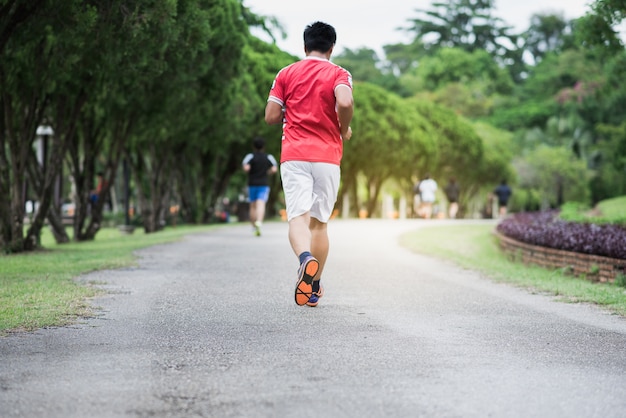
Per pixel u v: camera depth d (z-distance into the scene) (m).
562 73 90.62
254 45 34.47
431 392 4.60
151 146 26.30
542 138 80.75
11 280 10.10
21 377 4.90
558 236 13.41
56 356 5.53
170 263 12.68
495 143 67.25
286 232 22.23
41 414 4.12
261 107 32.38
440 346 6.00
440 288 9.91
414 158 48.66
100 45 13.34
